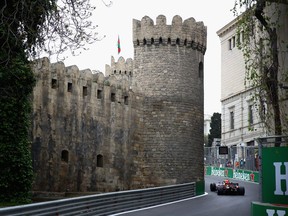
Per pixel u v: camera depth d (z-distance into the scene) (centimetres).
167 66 4228
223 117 7738
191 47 4325
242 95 7075
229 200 3183
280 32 1905
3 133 2558
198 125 4356
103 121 3956
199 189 3766
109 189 3934
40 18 2212
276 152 1111
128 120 4144
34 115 3419
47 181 3481
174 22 4256
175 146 4172
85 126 3806
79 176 3728
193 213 2262
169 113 4203
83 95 3831
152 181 4141
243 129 6988
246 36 1908
